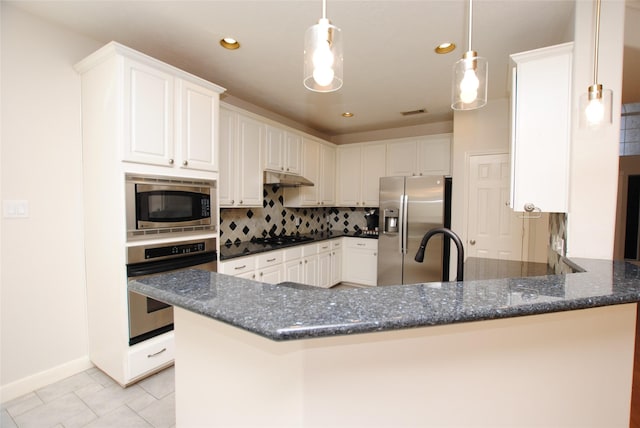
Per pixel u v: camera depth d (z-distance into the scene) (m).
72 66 2.06
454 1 1.70
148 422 1.68
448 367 0.89
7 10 1.78
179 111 2.15
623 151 3.74
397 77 2.71
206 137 2.34
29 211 1.90
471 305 0.76
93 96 1.98
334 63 1.04
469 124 3.37
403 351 0.86
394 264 3.83
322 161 4.29
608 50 1.55
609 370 1.06
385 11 1.79
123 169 1.84
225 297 0.82
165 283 0.96
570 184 1.63
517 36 2.05
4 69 1.79
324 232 4.74
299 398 0.81
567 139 1.64
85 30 2.04
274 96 3.22
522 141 1.73
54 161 1.99
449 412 0.90
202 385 1.00
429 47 2.20
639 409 1.76
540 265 2.15
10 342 1.85
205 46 2.22
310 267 3.70
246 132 3.03
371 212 4.45
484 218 3.31
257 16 1.86
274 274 3.13
